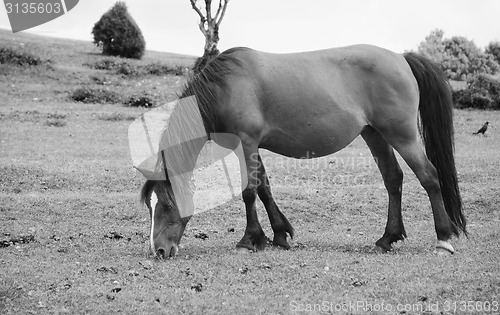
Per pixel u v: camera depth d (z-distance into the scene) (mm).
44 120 23297
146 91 29500
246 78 8664
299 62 8891
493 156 18422
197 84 8617
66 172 15289
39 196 13188
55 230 10688
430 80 9242
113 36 38656
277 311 6332
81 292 6969
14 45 37000
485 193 13820
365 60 8984
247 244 8797
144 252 8945
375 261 8219
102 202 12781
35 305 6590
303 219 12273
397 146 9023
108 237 10234
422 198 13719
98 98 27875
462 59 37844
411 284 7105
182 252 8922
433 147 9242
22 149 18500
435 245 9547
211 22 26266
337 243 9789
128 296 6828
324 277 7441
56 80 31281
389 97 8922
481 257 8477
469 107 29734
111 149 19016
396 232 9266
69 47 40531
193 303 6570
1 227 10750
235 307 6457
